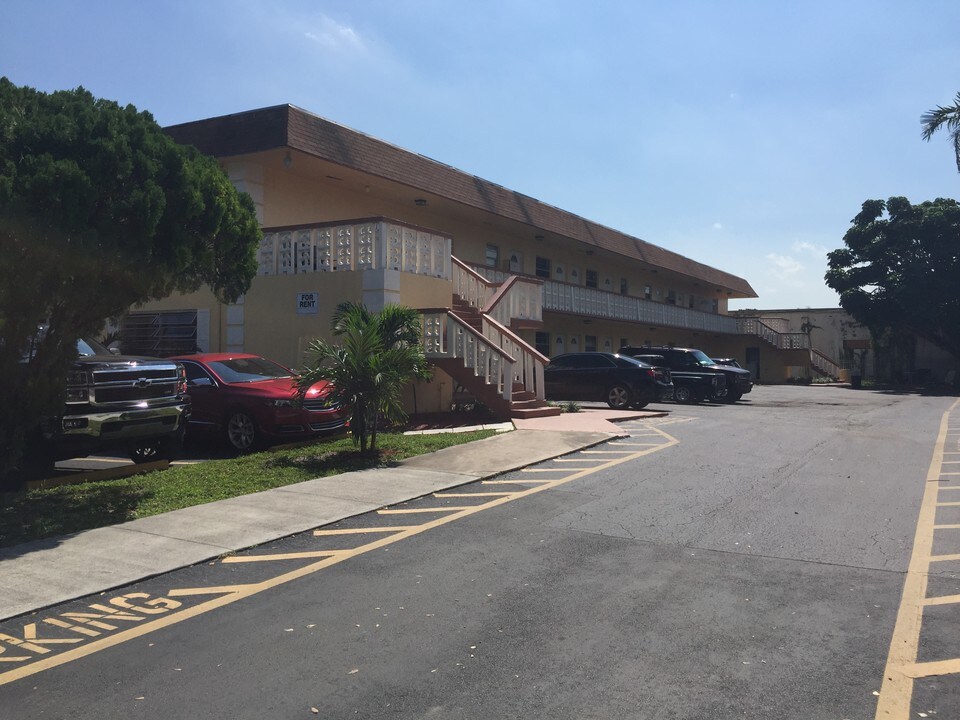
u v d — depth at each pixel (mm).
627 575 5918
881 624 4914
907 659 4391
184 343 17688
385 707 3855
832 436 14484
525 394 16984
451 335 16188
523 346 17500
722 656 4430
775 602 5320
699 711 3793
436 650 4531
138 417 9719
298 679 4176
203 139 17453
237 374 12812
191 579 5883
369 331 10930
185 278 9102
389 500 8422
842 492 9070
